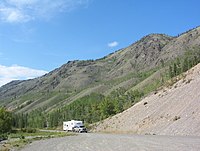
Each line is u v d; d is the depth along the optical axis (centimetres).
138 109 9119
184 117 6475
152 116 7856
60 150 3659
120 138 5491
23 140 6228
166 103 7888
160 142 4069
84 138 6053
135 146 3675
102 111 14938
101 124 11069
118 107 14200
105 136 6556
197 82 7600
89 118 17912
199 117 6003
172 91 8344
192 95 7150
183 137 4959
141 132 7388
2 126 13538
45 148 4031
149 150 3141
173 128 6319
